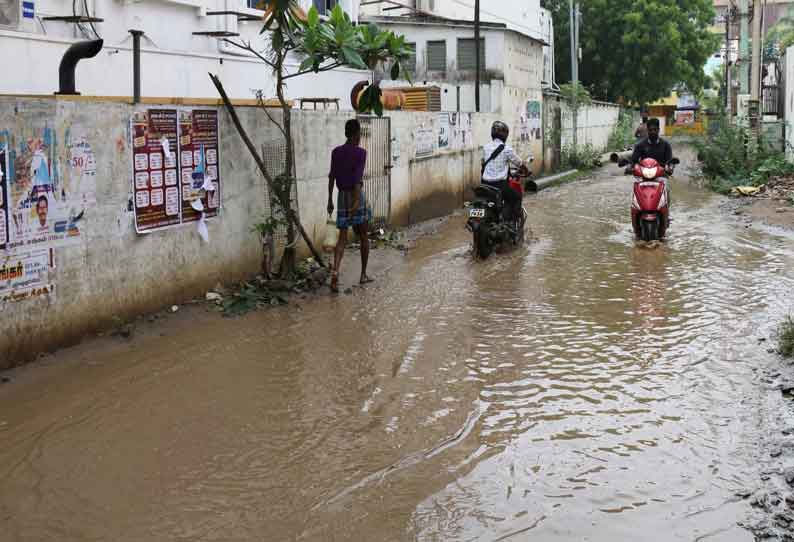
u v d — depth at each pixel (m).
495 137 11.55
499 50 22.09
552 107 27.86
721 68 59.56
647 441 5.05
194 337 7.39
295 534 4.01
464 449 4.98
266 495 4.41
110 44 10.79
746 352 6.72
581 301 8.64
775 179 18.92
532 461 4.79
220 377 6.32
